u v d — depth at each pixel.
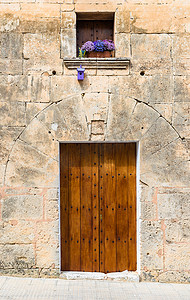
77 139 4.13
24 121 4.14
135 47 4.15
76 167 4.30
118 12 4.16
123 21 4.16
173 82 4.14
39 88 4.14
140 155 4.11
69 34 4.16
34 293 3.63
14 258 4.08
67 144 4.32
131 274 4.13
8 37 4.16
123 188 4.30
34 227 4.09
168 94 4.13
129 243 4.27
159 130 4.12
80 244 4.26
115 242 4.27
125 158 4.32
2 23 4.17
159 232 4.07
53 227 4.09
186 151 4.11
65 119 4.13
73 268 4.25
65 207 4.27
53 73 4.16
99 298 3.55
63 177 4.29
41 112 4.14
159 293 3.71
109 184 4.30
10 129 4.13
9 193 4.10
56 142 4.12
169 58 4.14
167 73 4.14
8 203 4.10
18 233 4.08
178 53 4.15
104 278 4.07
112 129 4.13
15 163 4.11
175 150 4.11
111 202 4.29
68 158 4.30
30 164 4.12
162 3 4.17
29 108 4.14
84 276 4.08
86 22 4.44
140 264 4.07
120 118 4.12
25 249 4.07
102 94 4.14
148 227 4.07
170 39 4.15
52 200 4.10
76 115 4.13
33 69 4.16
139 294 3.68
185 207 4.09
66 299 3.50
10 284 3.85
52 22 4.17
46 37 4.16
